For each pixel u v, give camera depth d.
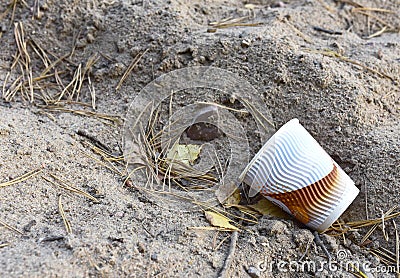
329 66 1.22
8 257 1.03
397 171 1.15
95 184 1.13
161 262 1.06
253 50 1.23
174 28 1.26
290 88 1.21
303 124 1.19
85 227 1.08
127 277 1.04
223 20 1.31
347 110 1.19
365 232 1.14
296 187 1.12
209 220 1.12
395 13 1.38
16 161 1.13
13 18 1.30
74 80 1.26
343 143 1.18
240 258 1.09
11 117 1.19
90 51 1.28
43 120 1.20
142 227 1.10
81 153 1.17
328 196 1.12
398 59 1.26
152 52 1.25
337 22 1.35
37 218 1.08
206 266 1.07
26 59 1.28
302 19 1.32
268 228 1.12
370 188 1.15
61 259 1.04
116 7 1.29
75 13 1.29
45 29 1.29
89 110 1.23
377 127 1.19
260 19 1.31
